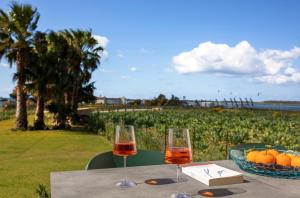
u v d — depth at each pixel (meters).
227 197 1.85
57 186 2.03
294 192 1.95
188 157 1.96
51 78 20.08
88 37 25.08
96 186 2.03
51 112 21.73
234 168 2.54
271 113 39.47
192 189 1.99
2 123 26.17
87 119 24.16
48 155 11.63
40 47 20.05
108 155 3.02
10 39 19.38
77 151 12.70
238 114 36.56
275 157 2.29
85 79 25.67
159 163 3.24
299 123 23.56
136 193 1.90
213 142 13.97
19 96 20.53
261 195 1.89
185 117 28.22
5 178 7.77
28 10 19.25
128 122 21.00
